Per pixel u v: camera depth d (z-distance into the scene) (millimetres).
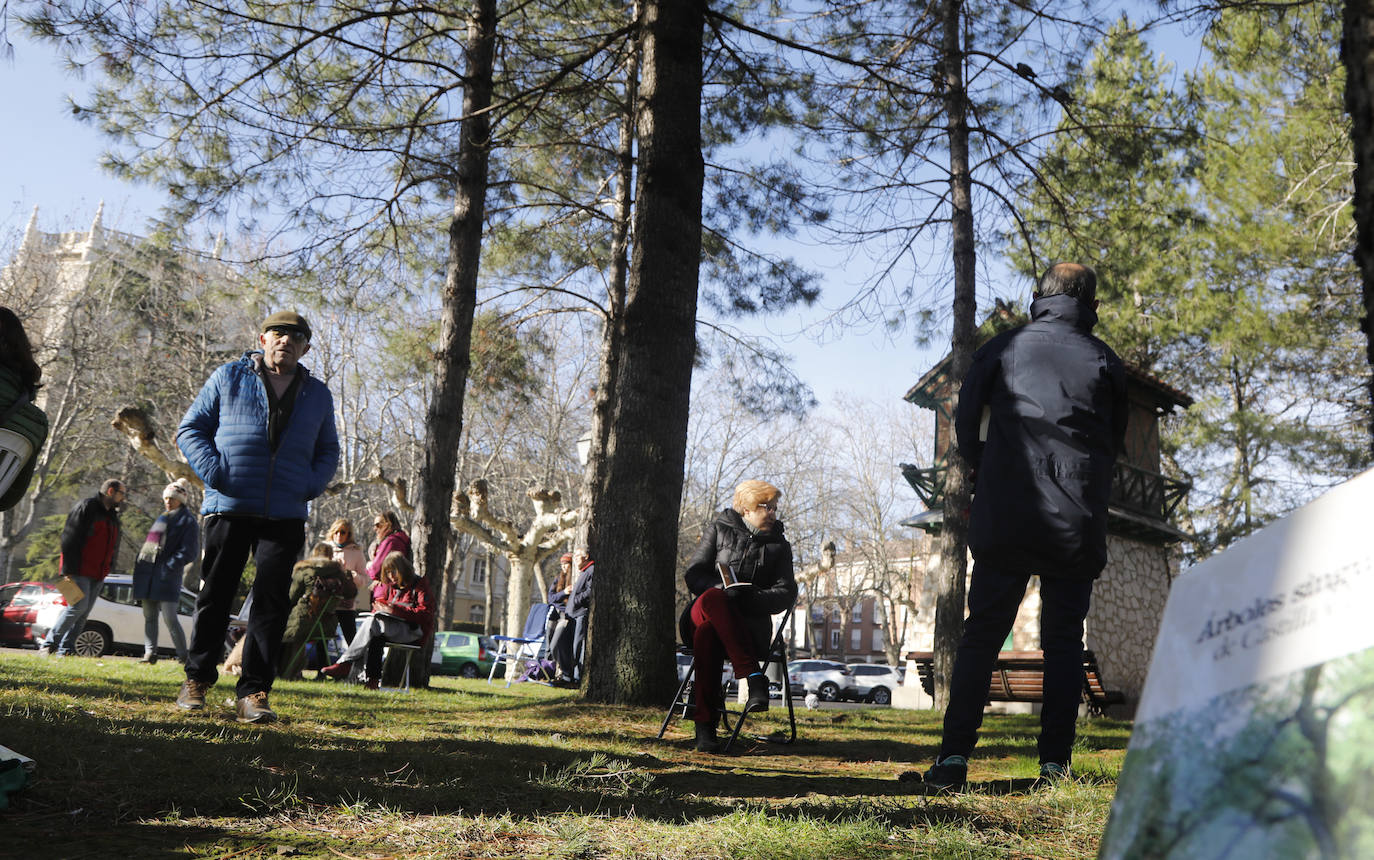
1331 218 17969
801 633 76688
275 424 4605
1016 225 12992
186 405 33281
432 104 10930
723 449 40375
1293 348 20719
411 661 9539
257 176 9516
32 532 38875
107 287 31719
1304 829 548
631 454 6961
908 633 46469
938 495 20609
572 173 14711
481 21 10766
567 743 4488
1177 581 719
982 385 3656
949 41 12461
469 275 10664
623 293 15328
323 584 9367
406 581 9406
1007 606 3529
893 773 4125
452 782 2984
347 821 2363
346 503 38969
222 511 4578
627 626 6621
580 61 10008
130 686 6020
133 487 34750
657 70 7617
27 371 2783
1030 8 11391
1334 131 17438
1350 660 565
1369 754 535
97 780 2598
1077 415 3453
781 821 2457
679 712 6270
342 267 10789
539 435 36281
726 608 4805
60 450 34625
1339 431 21016
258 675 4504
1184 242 18781
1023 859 2240
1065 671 3488
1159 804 645
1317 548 615
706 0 7938
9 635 16000
